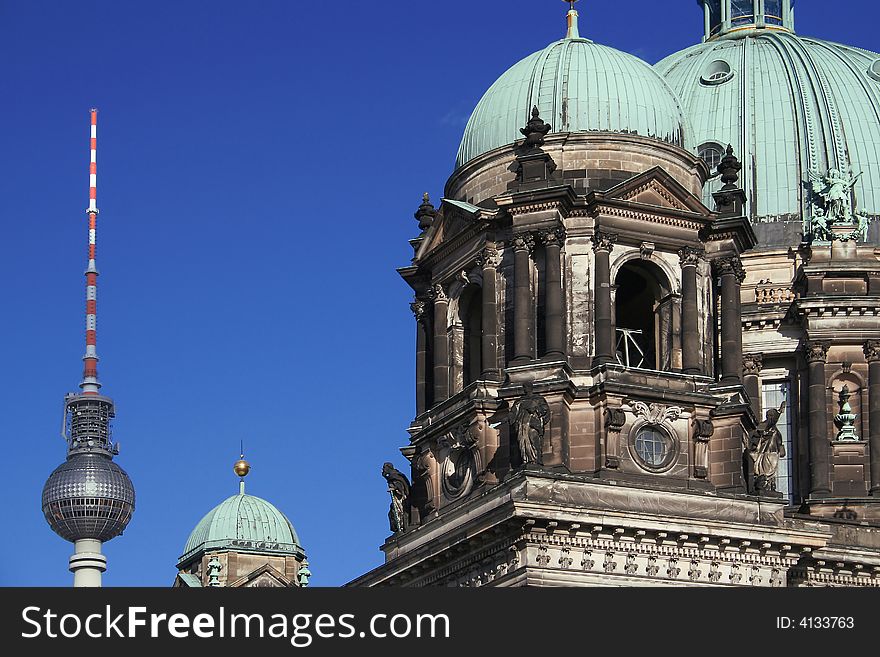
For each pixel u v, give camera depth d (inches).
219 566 7534.5
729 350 5315.0
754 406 6117.1
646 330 5551.2
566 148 5393.7
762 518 5088.6
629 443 5098.4
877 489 5989.2
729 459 5152.6
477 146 5551.2
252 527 7701.8
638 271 5383.9
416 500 5383.9
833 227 6210.6
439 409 5354.3
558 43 5654.5
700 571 5009.8
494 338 5246.1
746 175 6412.4
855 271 6146.7
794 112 6520.7
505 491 5002.5
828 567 5231.3
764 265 6279.5
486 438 5191.9
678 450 5137.8
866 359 6102.4
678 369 5246.1
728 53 6796.3
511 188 5260.8
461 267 5388.8
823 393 6063.0
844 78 6628.9
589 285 5226.4
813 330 6117.1
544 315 5191.9
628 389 5108.3
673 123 5531.5
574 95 5467.5
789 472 6107.3
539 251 5241.1
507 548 4940.9
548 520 4884.4
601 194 5241.1
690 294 5290.4
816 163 6412.4
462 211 5374.0
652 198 5319.9
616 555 4950.8
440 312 5442.9
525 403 5007.4
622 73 5531.5
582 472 5078.7
